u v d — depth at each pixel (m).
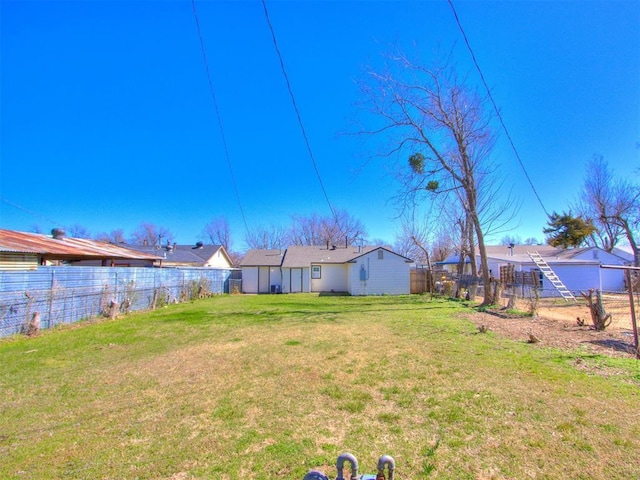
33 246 12.20
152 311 14.35
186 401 4.41
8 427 3.74
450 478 2.71
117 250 17.77
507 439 3.28
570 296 18.17
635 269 6.53
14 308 9.06
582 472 2.75
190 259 29.94
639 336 7.21
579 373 5.18
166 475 2.83
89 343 8.05
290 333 8.93
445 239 32.22
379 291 23.88
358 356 6.44
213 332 9.29
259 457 3.07
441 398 4.32
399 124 15.29
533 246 31.98
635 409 3.88
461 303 15.88
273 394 4.59
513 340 7.60
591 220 28.45
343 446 3.23
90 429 3.67
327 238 42.34
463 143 14.60
